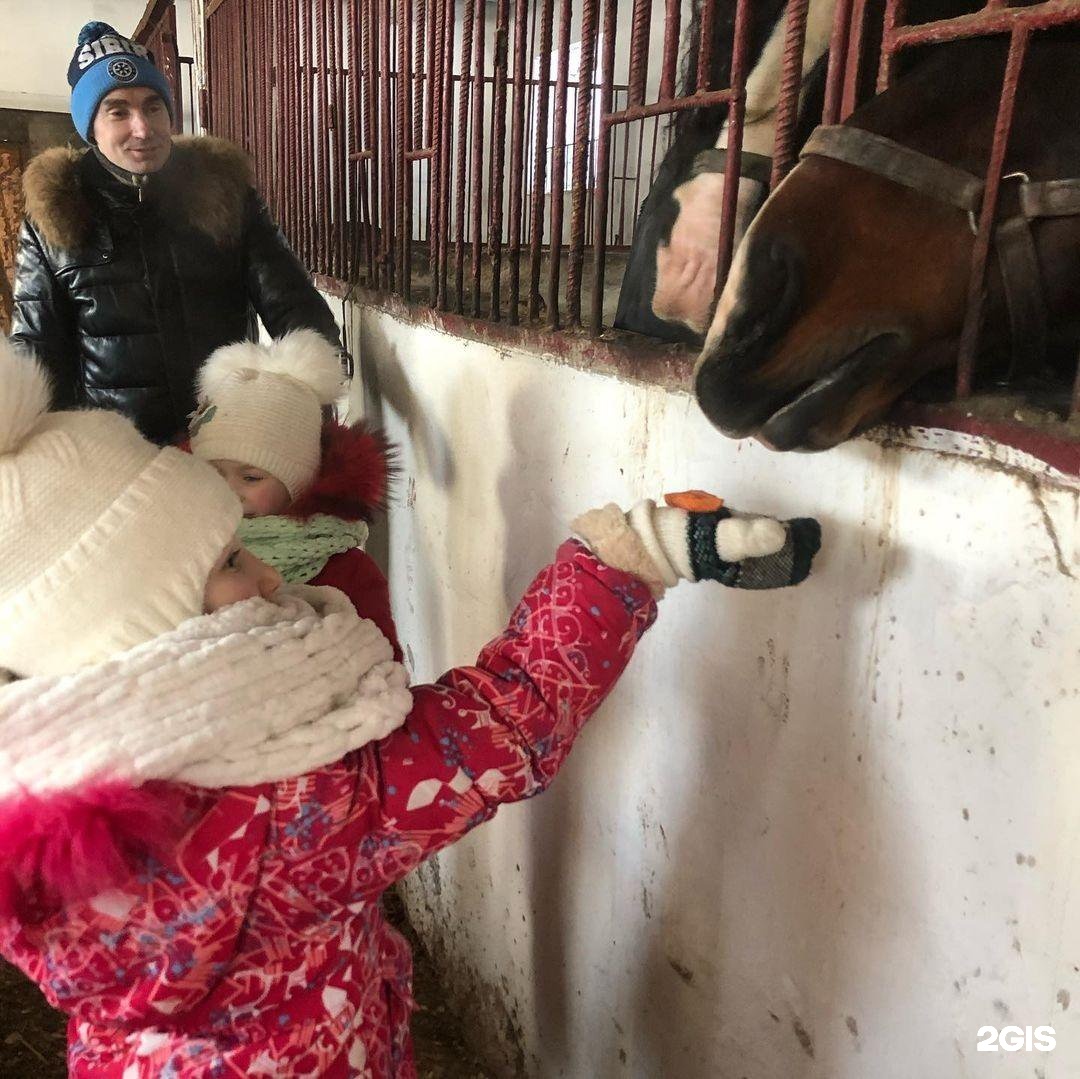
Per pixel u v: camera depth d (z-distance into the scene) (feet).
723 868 2.90
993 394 1.91
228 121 11.19
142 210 5.28
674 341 3.02
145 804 1.79
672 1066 3.33
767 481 2.50
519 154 3.73
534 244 3.70
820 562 2.35
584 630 2.34
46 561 1.85
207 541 2.02
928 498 2.02
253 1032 2.17
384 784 2.16
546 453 3.70
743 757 2.75
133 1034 2.23
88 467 1.90
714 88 3.11
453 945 5.48
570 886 3.94
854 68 2.12
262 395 3.88
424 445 5.12
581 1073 4.06
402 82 4.96
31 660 1.94
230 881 1.97
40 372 1.95
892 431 2.08
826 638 2.37
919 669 2.09
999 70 1.97
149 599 1.95
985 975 2.01
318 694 2.05
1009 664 1.86
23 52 19.24
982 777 1.96
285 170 8.45
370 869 2.17
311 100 7.30
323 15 6.63
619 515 2.40
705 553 2.28
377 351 5.91
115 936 1.96
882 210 1.86
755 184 2.73
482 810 2.27
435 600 5.22
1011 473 1.82
